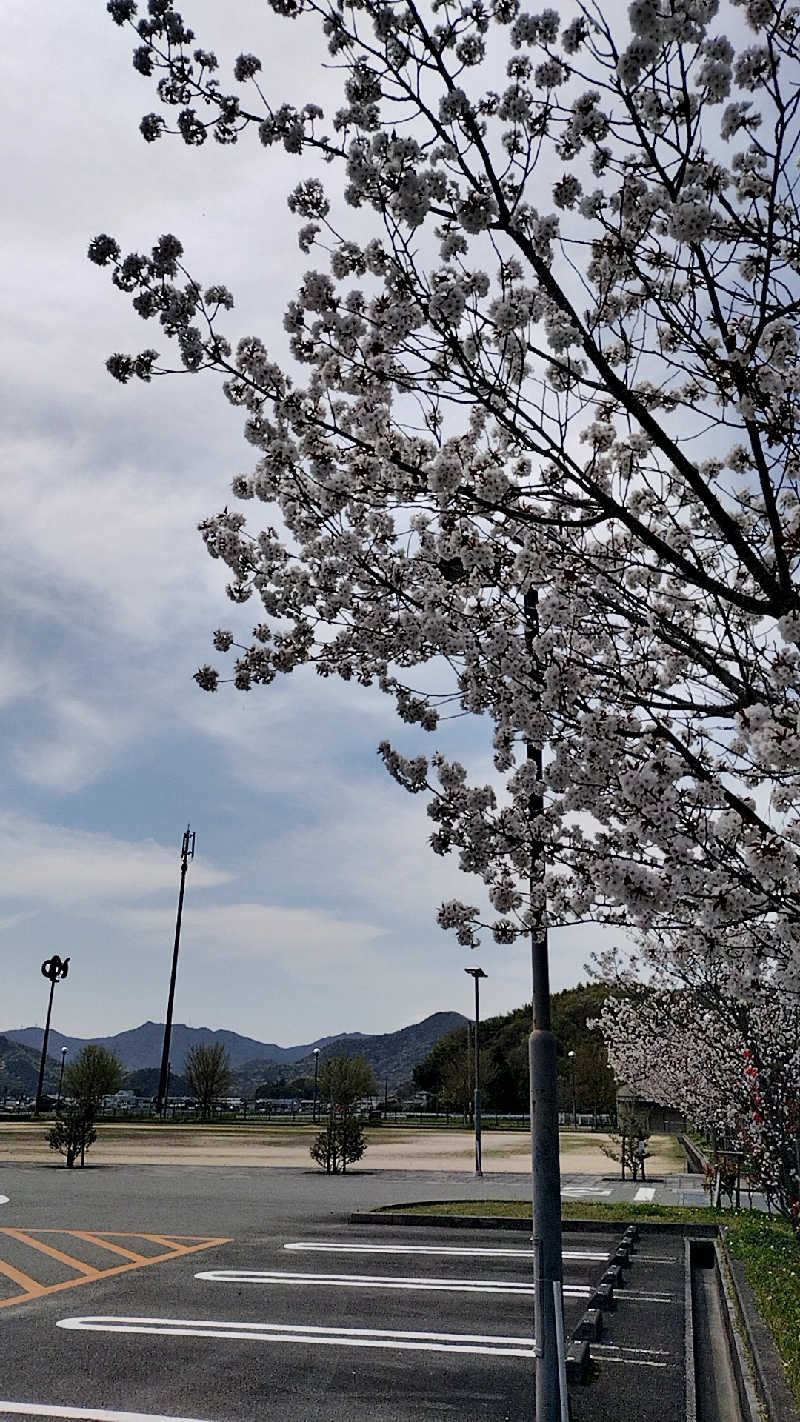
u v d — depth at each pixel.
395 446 4.62
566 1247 14.12
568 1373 7.70
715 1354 8.66
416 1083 88.69
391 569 5.19
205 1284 10.95
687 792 3.81
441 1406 6.94
